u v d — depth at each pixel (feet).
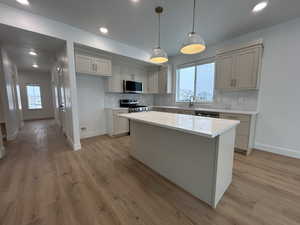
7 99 11.62
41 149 9.80
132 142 8.49
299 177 6.34
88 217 4.25
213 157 4.42
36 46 10.07
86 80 12.39
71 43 8.96
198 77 13.65
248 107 10.20
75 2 6.66
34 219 4.17
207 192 4.73
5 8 6.78
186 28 9.26
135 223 4.05
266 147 9.49
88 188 5.63
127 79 14.48
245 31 9.62
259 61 8.80
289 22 8.22
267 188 5.58
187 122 5.44
